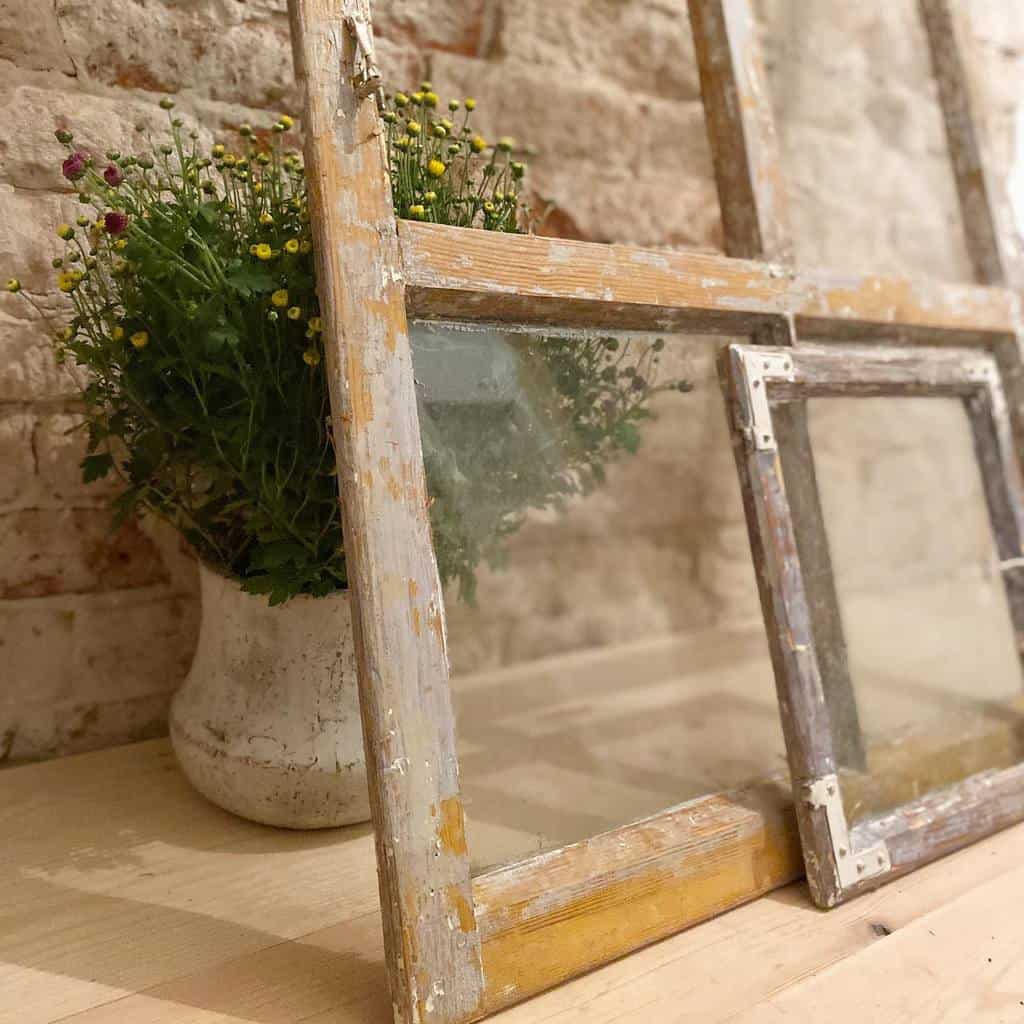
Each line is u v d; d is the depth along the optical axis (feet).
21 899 2.75
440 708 2.41
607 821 2.98
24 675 3.72
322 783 3.00
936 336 4.13
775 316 3.46
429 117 3.58
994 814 3.24
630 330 3.20
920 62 6.57
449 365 2.74
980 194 4.82
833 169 6.15
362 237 2.45
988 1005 2.30
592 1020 2.26
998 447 4.19
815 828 2.83
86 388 3.39
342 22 2.50
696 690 4.77
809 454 3.53
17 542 3.66
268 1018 2.23
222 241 2.86
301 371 2.86
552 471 3.25
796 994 2.35
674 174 5.33
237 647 3.11
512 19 4.65
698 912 2.69
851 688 3.50
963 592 5.35
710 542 5.88
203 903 2.75
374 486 2.38
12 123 3.40
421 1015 2.18
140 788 3.51
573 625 5.35
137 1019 2.21
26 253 3.45
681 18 5.26
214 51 3.80
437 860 2.31
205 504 3.26
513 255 2.76
